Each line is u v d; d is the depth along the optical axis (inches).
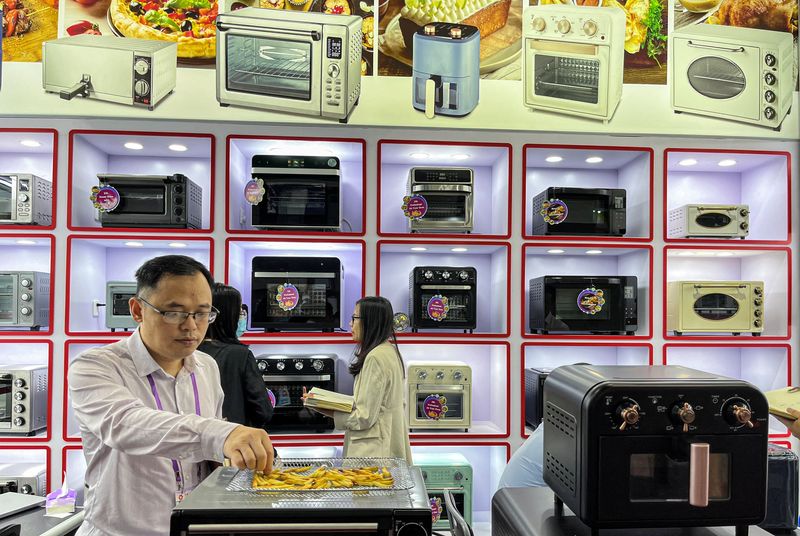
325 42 126.5
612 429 41.8
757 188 151.3
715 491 42.9
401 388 104.2
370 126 134.3
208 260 148.1
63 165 129.0
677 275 156.5
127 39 132.0
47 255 143.8
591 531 43.4
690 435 42.2
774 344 138.9
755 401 42.7
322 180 132.3
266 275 132.0
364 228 133.2
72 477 128.0
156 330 53.9
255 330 139.5
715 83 137.4
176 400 58.8
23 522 72.7
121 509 54.4
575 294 137.4
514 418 134.3
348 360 145.4
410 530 36.6
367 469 47.1
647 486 43.5
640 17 139.6
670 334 141.6
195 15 132.7
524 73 135.8
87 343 129.8
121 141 135.4
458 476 129.3
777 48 132.9
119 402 50.2
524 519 48.3
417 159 148.8
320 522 36.5
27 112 128.6
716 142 140.4
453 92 134.6
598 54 132.4
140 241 133.4
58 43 128.5
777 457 69.4
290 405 130.3
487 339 135.1
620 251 145.8
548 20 134.0
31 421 124.9
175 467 56.7
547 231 138.1
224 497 39.3
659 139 139.4
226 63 129.0
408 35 135.9
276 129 133.6
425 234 134.5
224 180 132.0
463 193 135.9
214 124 132.2
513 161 136.6
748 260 153.7
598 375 45.0
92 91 129.0
